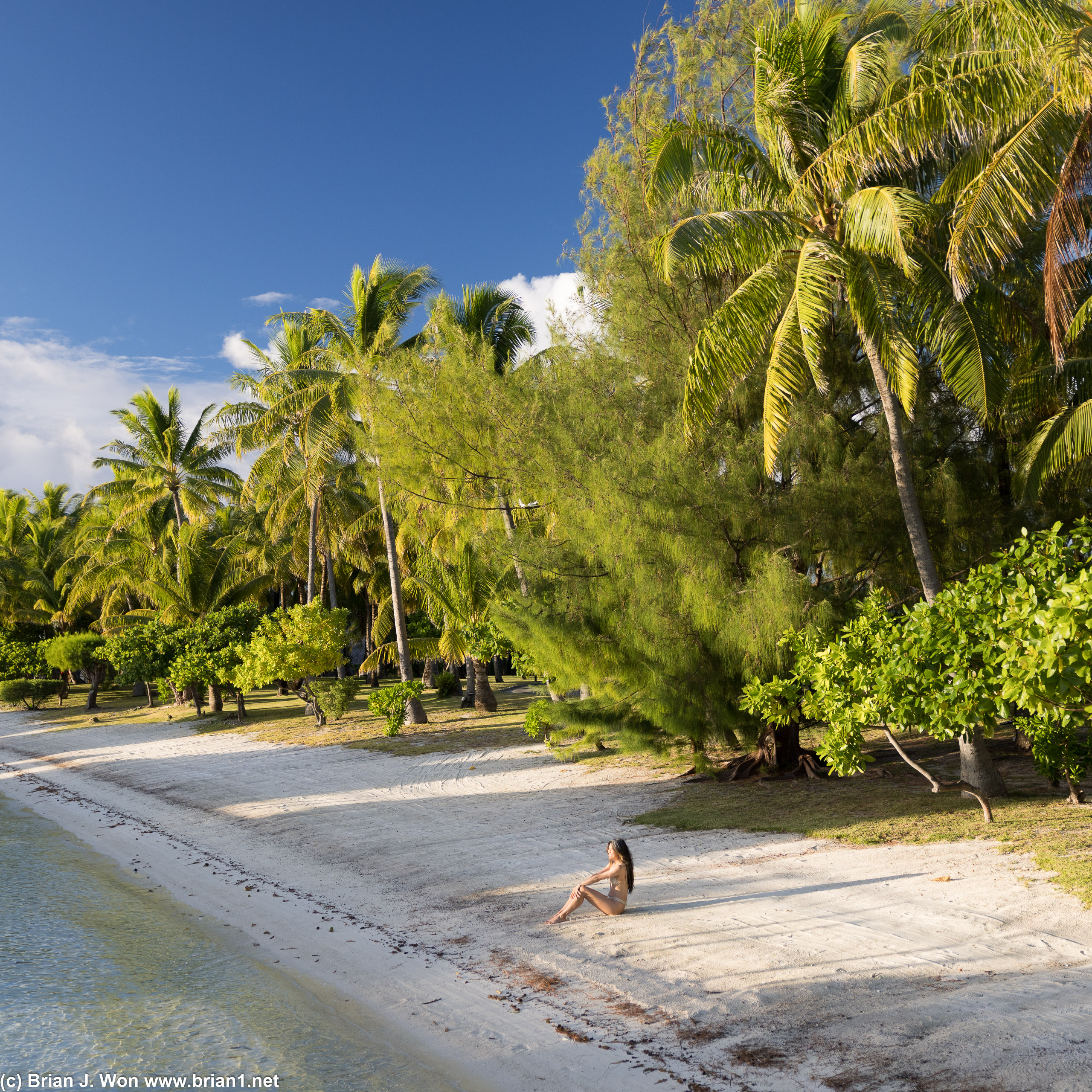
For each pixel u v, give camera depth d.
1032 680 6.92
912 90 11.17
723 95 15.35
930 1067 5.27
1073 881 7.93
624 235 15.70
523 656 18.66
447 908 9.91
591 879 8.93
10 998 8.09
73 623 60.19
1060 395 13.98
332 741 25.89
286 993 8.09
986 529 14.26
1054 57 9.51
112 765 25.69
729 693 13.98
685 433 12.77
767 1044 5.89
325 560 43.25
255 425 31.23
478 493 18.08
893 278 12.34
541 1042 6.45
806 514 13.35
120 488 46.28
